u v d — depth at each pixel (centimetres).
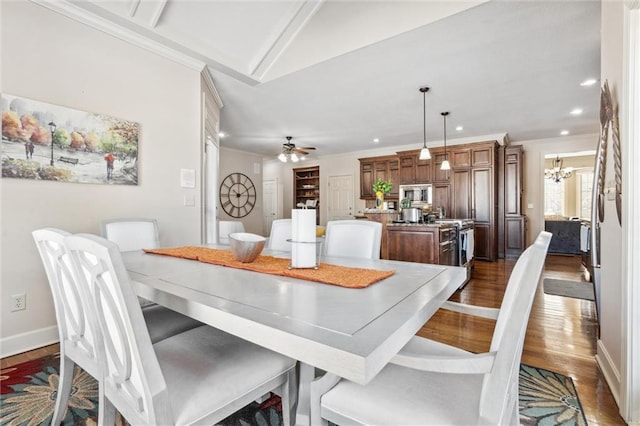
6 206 212
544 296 365
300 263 144
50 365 199
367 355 61
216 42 309
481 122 527
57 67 232
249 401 100
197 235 332
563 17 239
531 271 78
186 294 105
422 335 256
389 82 361
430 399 88
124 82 271
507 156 639
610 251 184
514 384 97
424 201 670
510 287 84
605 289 194
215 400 91
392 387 94
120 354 92
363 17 283
